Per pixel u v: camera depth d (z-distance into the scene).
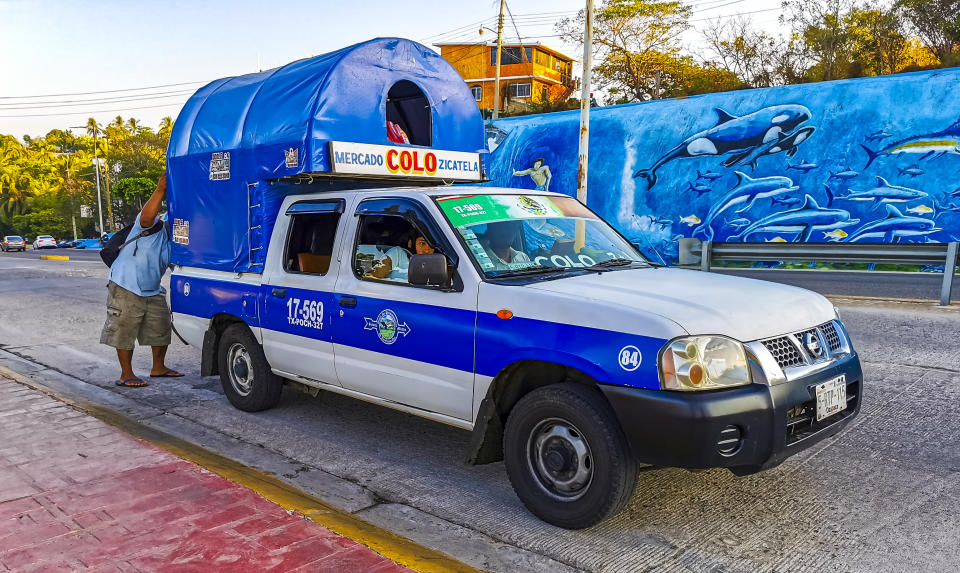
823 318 4.09
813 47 36.22
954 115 14.21
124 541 3.38
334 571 3.12
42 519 3.61
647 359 3.43
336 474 4.73
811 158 15.91
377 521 3.98
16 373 7.55
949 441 5.09
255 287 5.72
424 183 6.19
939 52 33.69
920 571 3.35
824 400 3.74
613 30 42.47
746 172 16.78
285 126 5.42
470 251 4.29
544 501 3.85
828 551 3.56
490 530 3.85
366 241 4.91
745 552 3.56
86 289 16.52
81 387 7.09
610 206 18.83
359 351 4.82
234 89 6.30
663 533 3.77
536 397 3.81
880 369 7.05
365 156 5.46
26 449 4.64
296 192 5.74
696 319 3.52
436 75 6.18
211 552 3.27
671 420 3.33
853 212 15.51
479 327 4.07
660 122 17.91
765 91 16.39
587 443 3.63
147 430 5.57
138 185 81.69
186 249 6.52
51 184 108.00
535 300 3.89
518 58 54.62
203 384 7.18
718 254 13.18
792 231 16.30
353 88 5.48
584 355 3.61
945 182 14.42
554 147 19.67
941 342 8.09
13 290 16.53
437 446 5.27
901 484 4.37
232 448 5.25
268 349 5.66
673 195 17.84
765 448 3.47
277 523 3.57
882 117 15.01
